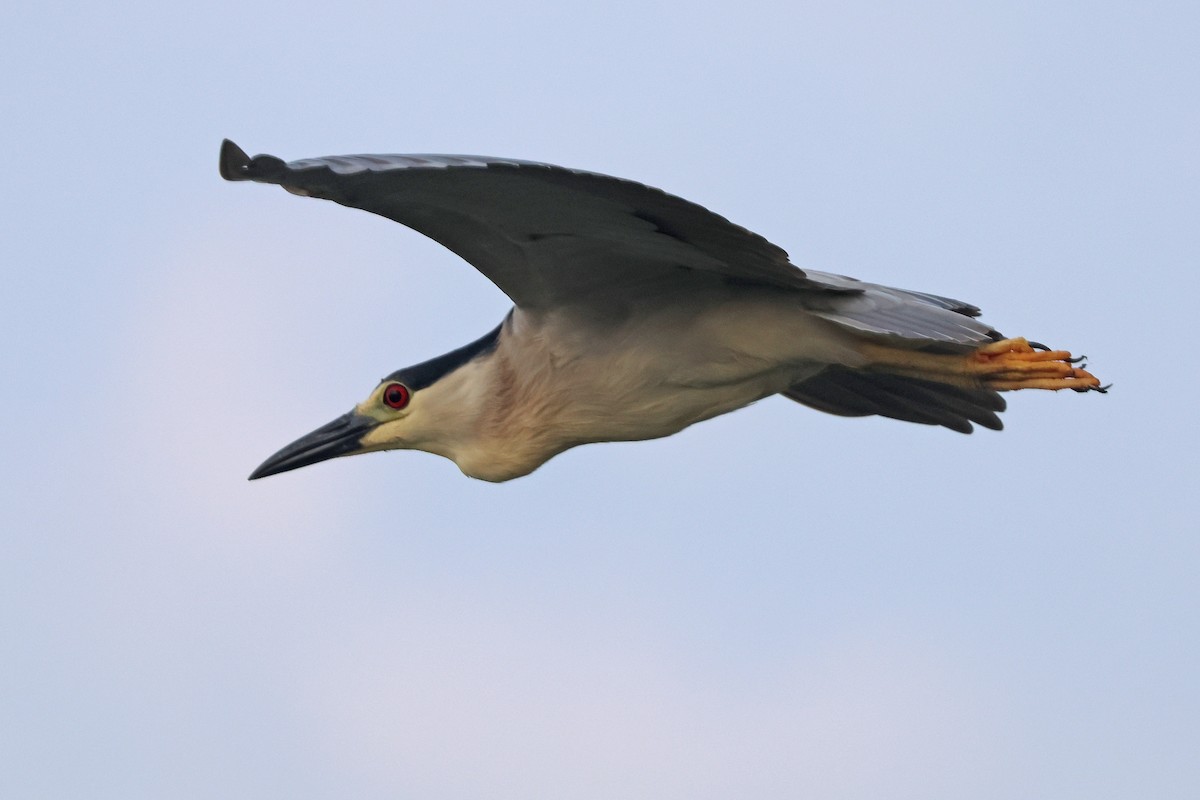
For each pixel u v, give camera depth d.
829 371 13.94
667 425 12.52
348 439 13.65
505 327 12.91
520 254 11.57
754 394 12.39
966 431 14.34
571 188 10.19
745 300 11.95
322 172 8.95
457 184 10.08
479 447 13.02
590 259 11.63
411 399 13.41
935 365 12.05
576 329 12.27
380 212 10.46
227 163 8.62
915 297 12.48
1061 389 11.95
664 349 12.11
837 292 11.91
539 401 12.58
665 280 11.93
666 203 10.36
